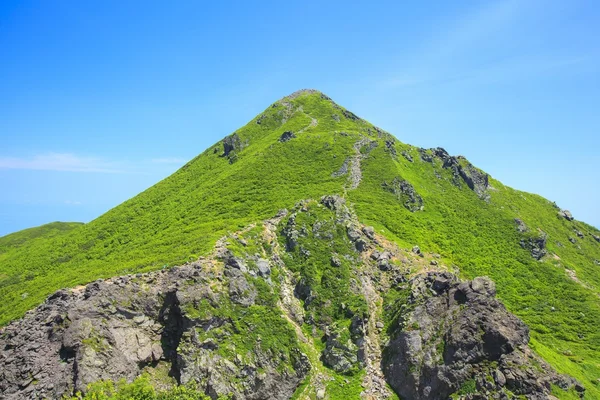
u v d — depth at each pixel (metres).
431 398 46.12
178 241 70.62
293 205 82.44
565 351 67.00
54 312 44.06
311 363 50.91
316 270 63.84
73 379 39.03
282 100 175.12
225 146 141.50
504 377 43.19
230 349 47.19
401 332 51.69
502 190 140.38
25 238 161.00
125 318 45.56
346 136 128.62
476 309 48.94
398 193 100.50
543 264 96.81
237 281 54.47
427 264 71.38
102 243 95.44
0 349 41.34
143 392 36.53
